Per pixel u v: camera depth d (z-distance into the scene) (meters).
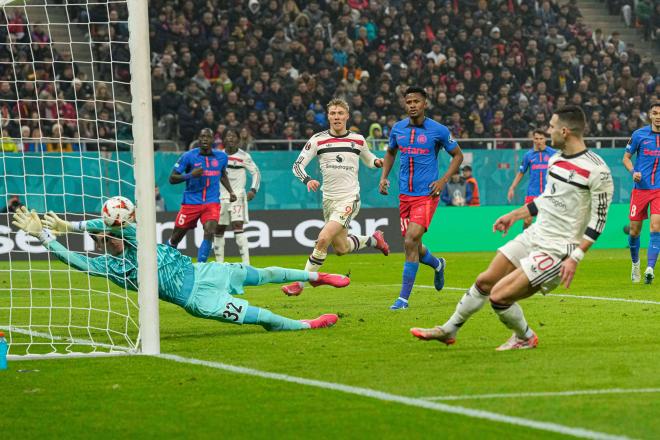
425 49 71.44
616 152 58.53
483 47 71.38
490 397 14.61
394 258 51.81
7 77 59.03
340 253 29.27
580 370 16.73
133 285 20.72
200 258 39.72
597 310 25.95
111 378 16.66
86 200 49.41
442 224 57.59
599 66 75.00
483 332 21.67
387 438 12.34
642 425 12.83
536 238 18.20
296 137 61.25
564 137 17.88
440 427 12.80
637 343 19.88
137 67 18.75
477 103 68.06
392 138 28.30
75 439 12.67
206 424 13.27
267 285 35.69
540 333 21.42
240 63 65.56
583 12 83.06
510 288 18.11
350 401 14.47
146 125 18.81
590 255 52.38
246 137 57.16
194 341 20.88
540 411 13.67
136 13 18.69
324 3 70.62
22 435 12.92
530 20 75.44
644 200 35.28
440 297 30.45
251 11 68.38
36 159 49.00
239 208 44.97
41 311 28.14
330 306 28.09
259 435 12.63
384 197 55.88
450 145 27.50
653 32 82.38
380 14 71.62
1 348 17.77
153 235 19.14
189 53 64.25
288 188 54.66
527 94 70.12
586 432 12.46
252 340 20.86
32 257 50.03
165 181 53.09
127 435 12.80
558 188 17.95
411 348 19.47
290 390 15.35
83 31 64.12
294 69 66.00
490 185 58.19
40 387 16.02
